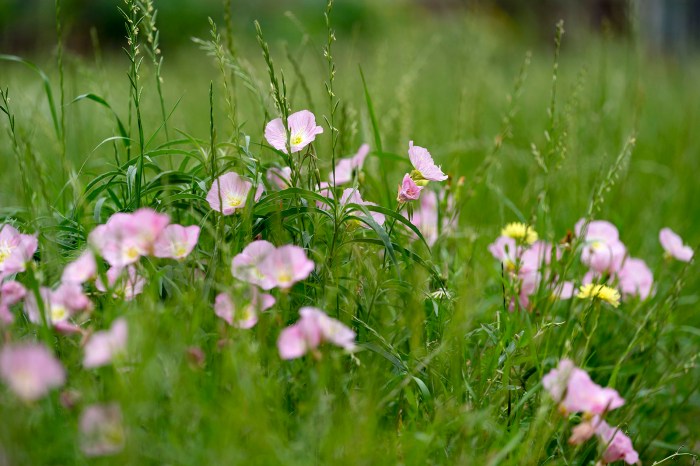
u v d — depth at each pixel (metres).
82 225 2.06
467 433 1.92
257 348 1.91
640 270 2.24
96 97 2.16
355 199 2.08
